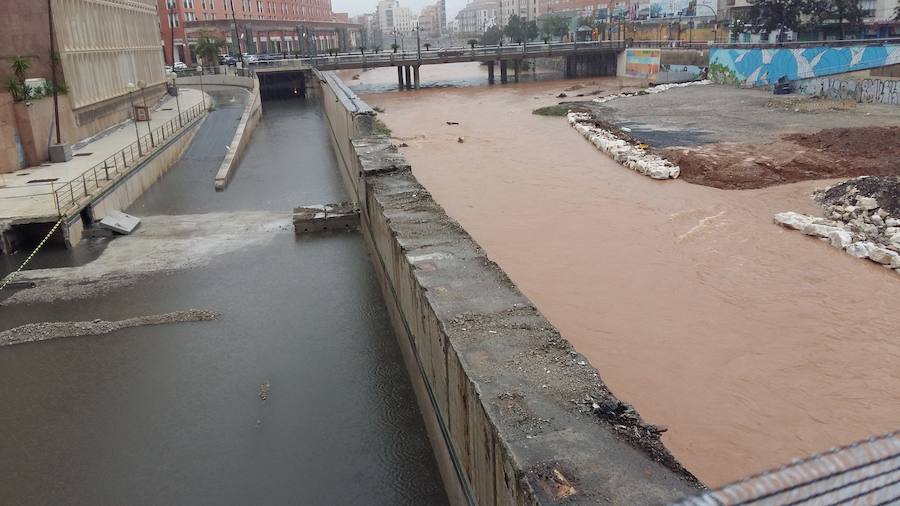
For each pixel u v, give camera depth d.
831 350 17.55
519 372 10.08
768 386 15.96
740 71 76.19
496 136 53.56
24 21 38.66
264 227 30.17
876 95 57.94
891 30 78.62
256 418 15.30
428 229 17.64
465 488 10.76
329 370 17.34
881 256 23.20
